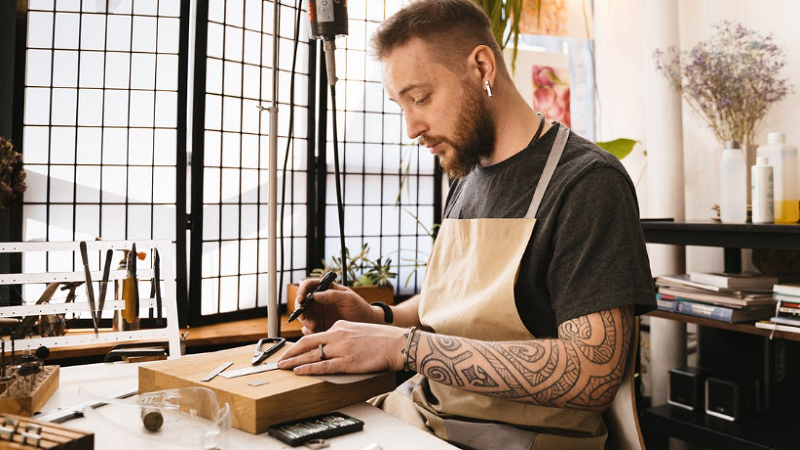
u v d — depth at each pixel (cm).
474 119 117
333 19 132
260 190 310
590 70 342
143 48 277
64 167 269
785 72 229
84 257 132
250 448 83
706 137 259
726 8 248
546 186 113
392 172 340
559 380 97
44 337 136
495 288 112
